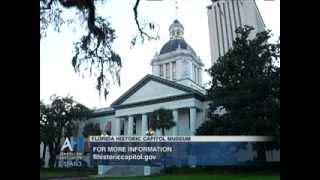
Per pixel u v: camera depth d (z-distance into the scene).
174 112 52.06
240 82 41.16
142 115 53.53
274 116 38.22
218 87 42.28
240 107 39.88
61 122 47.91
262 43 42.19
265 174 33.50
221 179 31.19
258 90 39.62
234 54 43.00
